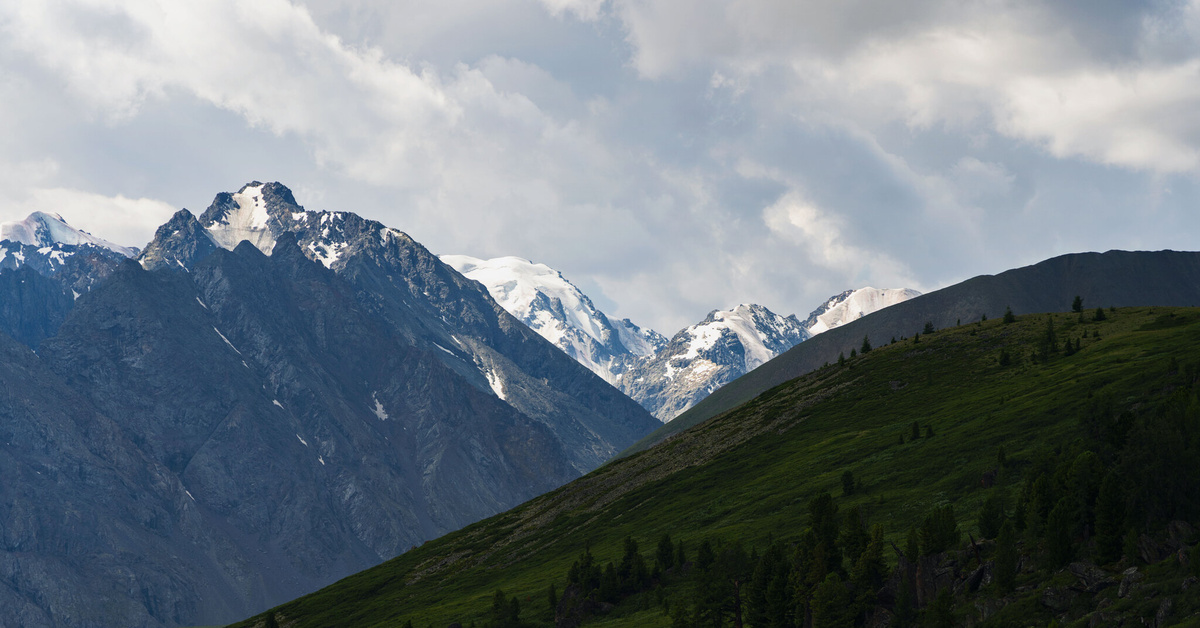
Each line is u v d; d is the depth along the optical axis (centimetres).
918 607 10150
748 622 11775
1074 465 10369
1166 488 9600
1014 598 9356
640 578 15100
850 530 11781
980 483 13400
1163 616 8088
